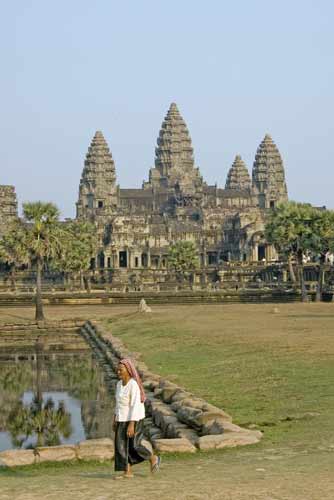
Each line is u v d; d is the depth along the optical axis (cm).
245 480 2720
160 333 10444
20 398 6556
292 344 7744
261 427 3878
